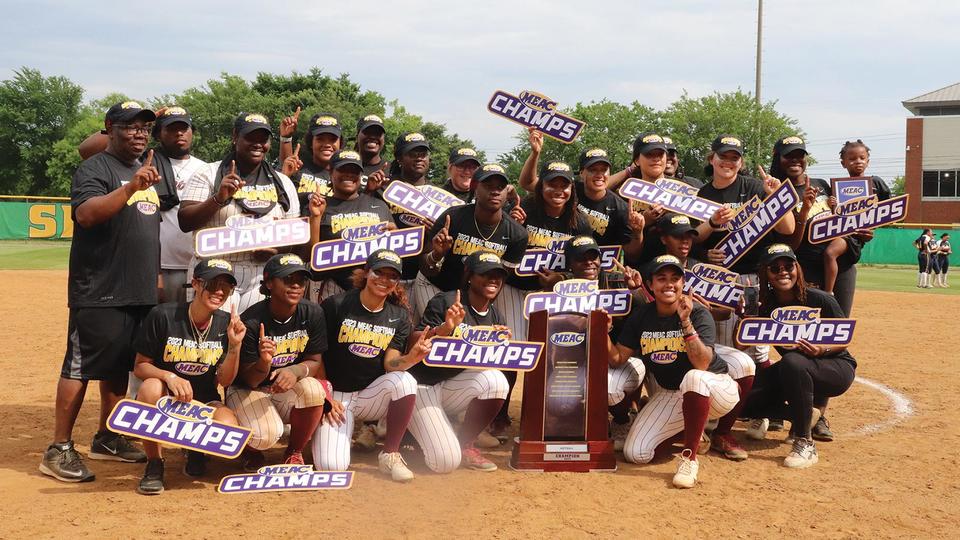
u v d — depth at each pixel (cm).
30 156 7106
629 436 616
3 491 523
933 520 495
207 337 540
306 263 637
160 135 683
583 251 611
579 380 598
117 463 594
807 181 727
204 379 548
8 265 2431
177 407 520
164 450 637
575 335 598
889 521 493
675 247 652
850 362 643
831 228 716
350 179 652
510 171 4950
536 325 598
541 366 597
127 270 550
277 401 573
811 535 470
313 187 723
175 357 532
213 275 521
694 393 567
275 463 595
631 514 499
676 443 664
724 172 715
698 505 518
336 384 590
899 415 774
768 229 660
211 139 5694
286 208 625
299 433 557
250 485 532
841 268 773
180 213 593
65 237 3641
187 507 499
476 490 541
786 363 621
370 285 564
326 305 584
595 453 591
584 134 5097
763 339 630
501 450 653
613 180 788
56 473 546
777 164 751
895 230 3603
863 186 774
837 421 750
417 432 582
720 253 688
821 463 615
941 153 4962
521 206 684
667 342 600
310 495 525
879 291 2256
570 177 648
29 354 1056
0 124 7050
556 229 674
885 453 642
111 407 594
